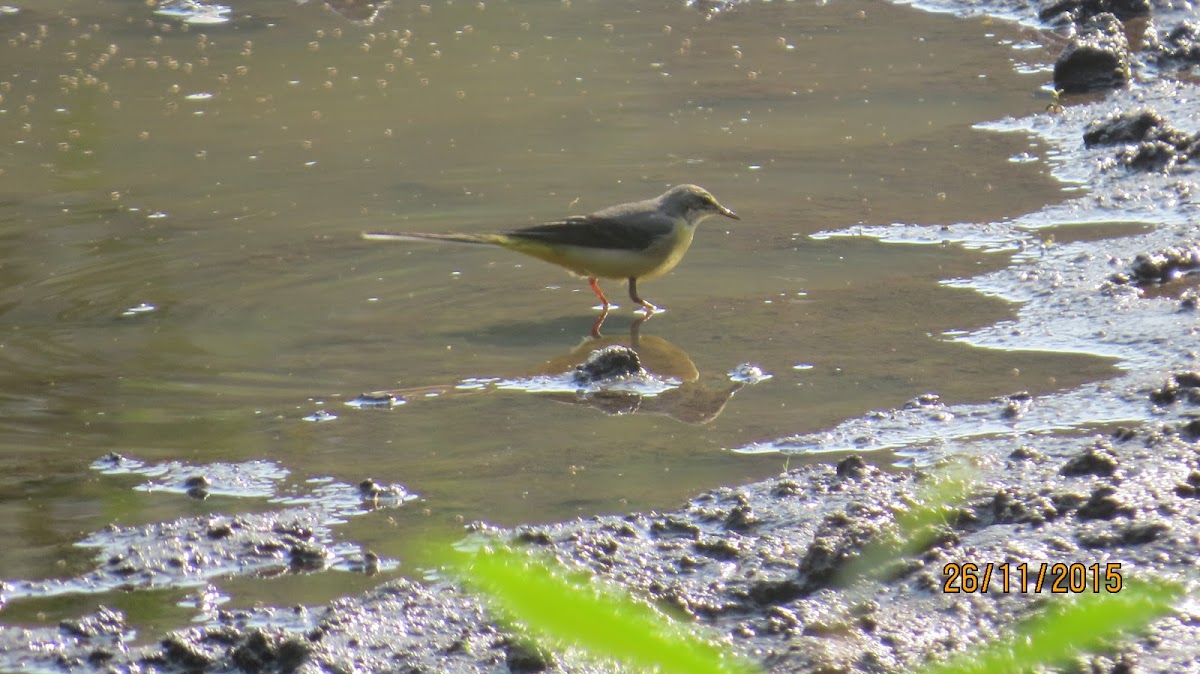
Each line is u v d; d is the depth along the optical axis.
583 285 14.66
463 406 11.26
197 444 10.44
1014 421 10.34
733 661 1.76
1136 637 6.63
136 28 27.06
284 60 24.67
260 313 13.62
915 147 18.97
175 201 17.19
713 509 9.02
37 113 21.39
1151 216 15.54
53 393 11.54
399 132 20.23
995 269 14.15
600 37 26.25
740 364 11.98
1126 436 9.63
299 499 9.44
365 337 12.97
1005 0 27.30
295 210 16.81
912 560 8.01
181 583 8.29
